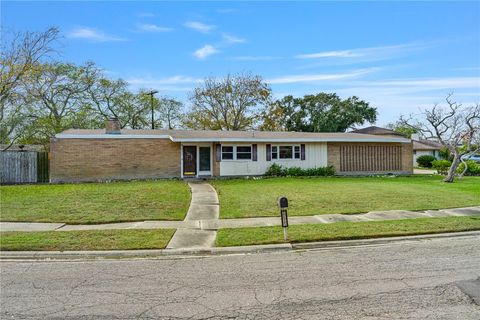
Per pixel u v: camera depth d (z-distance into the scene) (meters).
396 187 18.80
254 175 24.69
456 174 27.61
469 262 7.10
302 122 51.69
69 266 7.12
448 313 4.70
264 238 9.00
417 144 49.59
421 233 9.60
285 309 4.89
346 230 9.73
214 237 9.30
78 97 37.59
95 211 12.43
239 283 5.99
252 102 45.50
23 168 21.84
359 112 50.50
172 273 6.61
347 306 4.96
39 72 30.28
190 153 24.00
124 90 41.19
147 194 15.99
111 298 5.36
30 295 5.50
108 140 22.45
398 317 4.59
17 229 10.09
